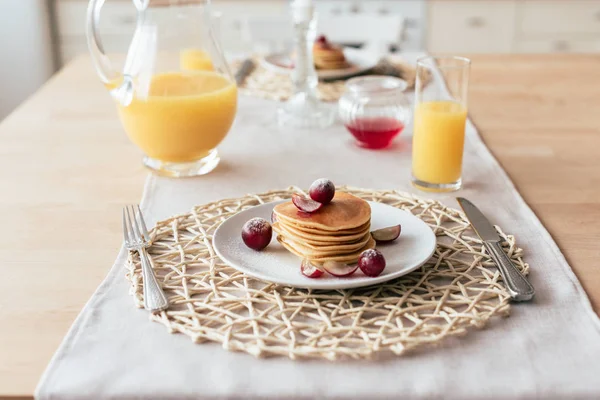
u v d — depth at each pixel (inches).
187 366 24.8
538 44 118.0
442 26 116.3
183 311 27.7
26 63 114.3
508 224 36.2
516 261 31.9
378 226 33.4
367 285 29.3
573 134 50.7
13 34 112.5
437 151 39.9
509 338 26.4
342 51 63.7
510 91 60.8
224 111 43.0
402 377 24.2
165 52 42.5
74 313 28.6
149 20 42.3
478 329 26.9
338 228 29.4
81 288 30.5
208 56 43.8
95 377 24.3
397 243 31.7
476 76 65.3
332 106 56.6
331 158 46.6
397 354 25.4
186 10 42.8
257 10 114.0
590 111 55.6
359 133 47.4
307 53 53.7
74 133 51.6
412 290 28.9
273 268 29.9
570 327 27.1
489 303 28.1
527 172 44.0
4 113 117.2
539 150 47.8
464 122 39.9
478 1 114.8
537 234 35.0
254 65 67.8
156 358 25.3
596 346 25.9
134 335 26.7
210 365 24.9
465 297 28.4
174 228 34.8
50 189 41.5
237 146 48.8
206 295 29.3
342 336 26.3
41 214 38.2
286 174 43.6
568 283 30.2
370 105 47.3
